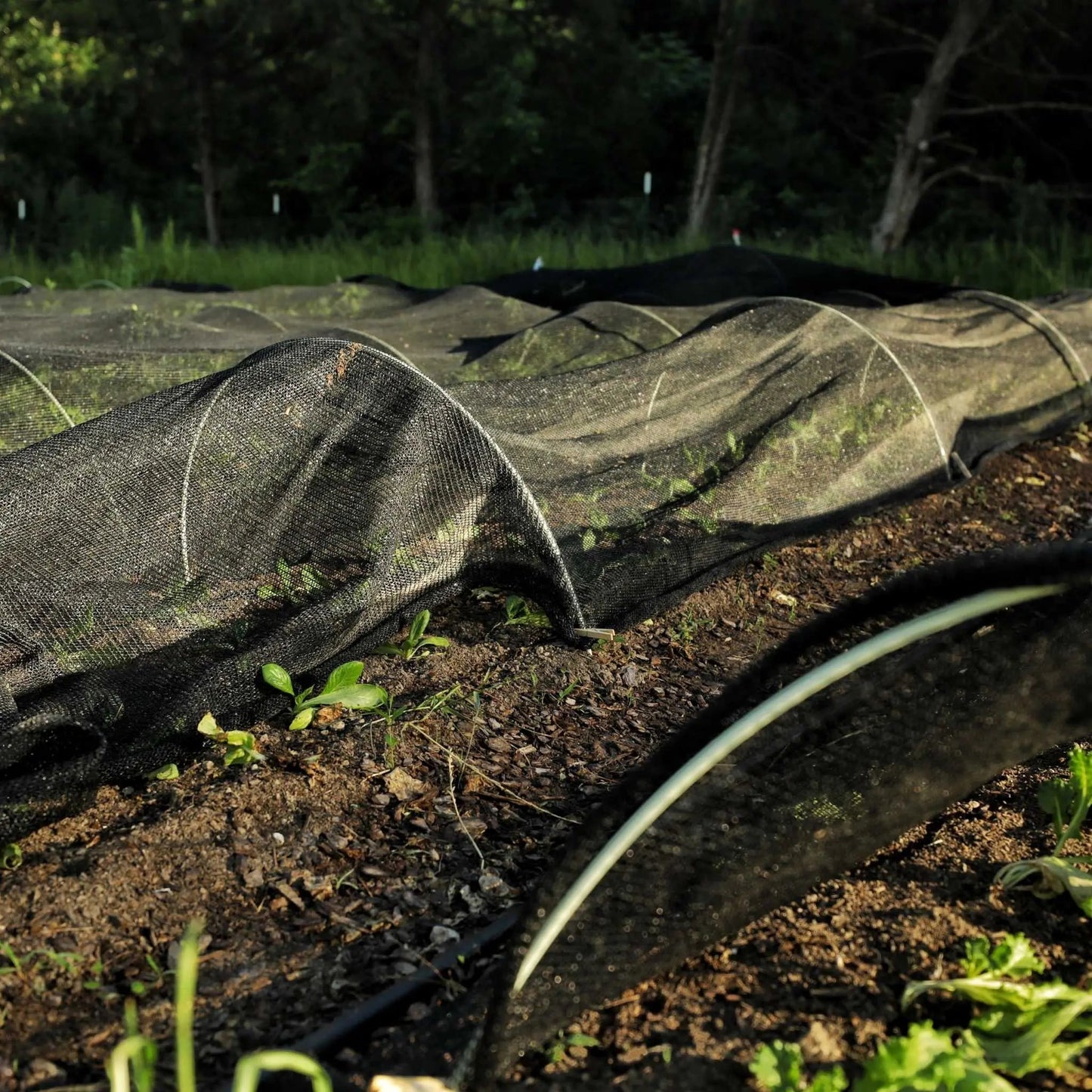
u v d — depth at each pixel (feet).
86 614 10.16
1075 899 7.47
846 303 27.63
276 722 10.39
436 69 67.15
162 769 9.55
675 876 6.82
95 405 14.53
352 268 47.73
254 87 72.38
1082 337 22.35
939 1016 6.70
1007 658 7.07
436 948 7.67
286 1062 5.24
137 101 72.54
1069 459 20.45
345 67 66.54
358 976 7.38
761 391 16.03
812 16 57.82
